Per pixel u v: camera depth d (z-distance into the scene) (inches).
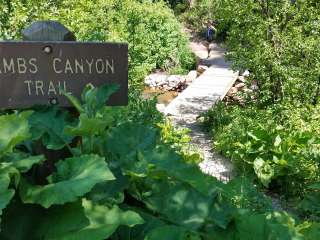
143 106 257.6
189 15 795.4
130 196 89.9
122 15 381.4
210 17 756.6
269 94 333.7
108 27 324.8
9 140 73.2
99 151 89.1
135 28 401.4
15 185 70.1
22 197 69.3
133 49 360.5
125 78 92.2
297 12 326.6
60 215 72.6
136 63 366.6
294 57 329.4
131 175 85.1
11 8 234.2
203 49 685.3
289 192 243.9
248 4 330.6
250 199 150.2
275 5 328.5
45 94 91.8
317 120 299.9
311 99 325.7
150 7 578.9
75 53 90.2
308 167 243.0
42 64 90.4
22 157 78.9
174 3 864.3
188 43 657.0
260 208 150.6
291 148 265.9
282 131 279.4
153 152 88.1
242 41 344.8
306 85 322.3
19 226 72.4
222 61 612.1
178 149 225.9
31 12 241.4
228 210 85.4
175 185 89.0
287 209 227.0
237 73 535.2
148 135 94.2
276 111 315.9
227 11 339.9
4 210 73.7
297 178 243.8
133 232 81.3
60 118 91.0
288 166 247.0
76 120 92.0
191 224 83.3
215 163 286.0
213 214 84.5
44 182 85.7
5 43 88.7
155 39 573.9
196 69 590.6
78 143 90.0
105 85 89.6
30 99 91.7
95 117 83.1
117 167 86.0
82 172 73.0
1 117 75.8
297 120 293.3
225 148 294.5
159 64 581.9
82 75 91.4
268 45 323.3
